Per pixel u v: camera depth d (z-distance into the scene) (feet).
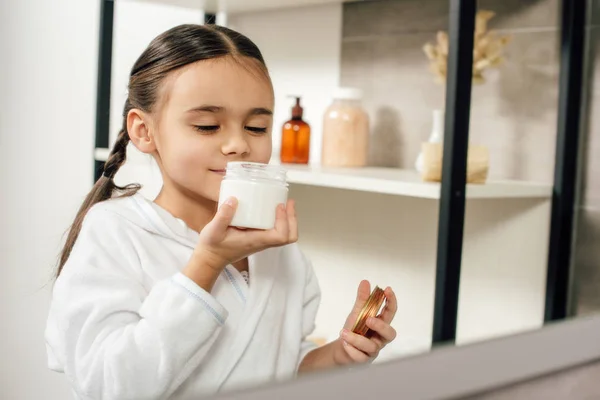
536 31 4.09
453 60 3.40
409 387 1.36
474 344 1.53
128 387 2.00
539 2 4.07
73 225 2.69
